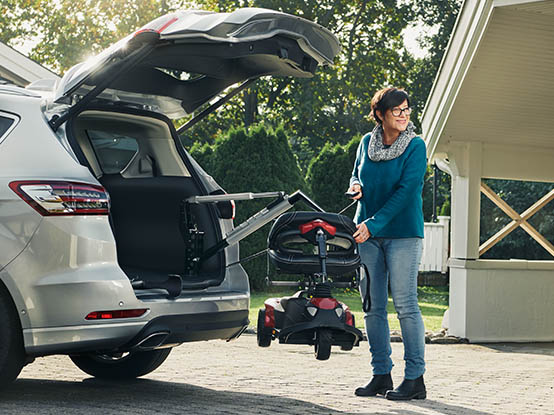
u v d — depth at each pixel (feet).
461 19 27.37
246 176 56.18
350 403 15.87
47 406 14.52
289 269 15.57
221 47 15.11
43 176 14.34
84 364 18.88
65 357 22.35
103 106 16.65
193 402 15.55
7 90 15.67
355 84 104.73
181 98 17.83
